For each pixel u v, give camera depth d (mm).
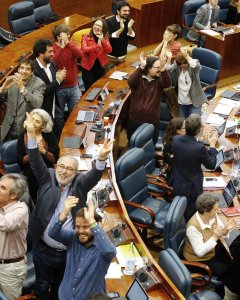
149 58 7605
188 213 6711
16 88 7102
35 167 5008
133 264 5156
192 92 8633
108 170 6570
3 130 7238
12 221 4770
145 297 4516
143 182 6805
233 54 11211
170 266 4918
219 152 6977
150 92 7824
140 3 12305
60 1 12367
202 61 9719
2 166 6754
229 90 9289
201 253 5723
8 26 11797
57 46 8195
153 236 6953
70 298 4453
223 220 6273
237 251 5441
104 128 7539
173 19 12711
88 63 9016
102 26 8898
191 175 6617
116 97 8562
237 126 8086
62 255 4992
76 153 6898
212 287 5891
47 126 5805
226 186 6645
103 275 4438
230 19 12469
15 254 4953
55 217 4797
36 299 4980
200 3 12016
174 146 6609
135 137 7102
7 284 5008
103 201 5875
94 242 4414
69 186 5020
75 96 8555
